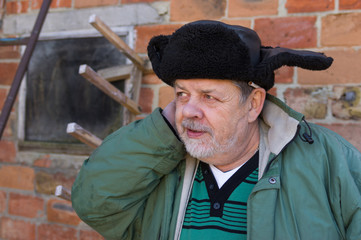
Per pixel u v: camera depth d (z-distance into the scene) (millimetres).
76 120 1780
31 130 1871
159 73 960
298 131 932
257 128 1040
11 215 1896
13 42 1596
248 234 889
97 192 1013
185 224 988
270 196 896
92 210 1029
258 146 1019
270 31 1485
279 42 1473
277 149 944
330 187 888
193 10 1596
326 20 1423
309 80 1433
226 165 1009
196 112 904
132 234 1096
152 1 1657
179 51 857
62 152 1807
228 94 895
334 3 1415
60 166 1806
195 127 919
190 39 840
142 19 1669
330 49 1415
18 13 1888
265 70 869
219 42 833
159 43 990
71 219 1782
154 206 1070
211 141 925
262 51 933
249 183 976
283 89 1460
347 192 863
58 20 1813
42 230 1833
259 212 891
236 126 934
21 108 1882
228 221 944
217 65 834
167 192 1029
